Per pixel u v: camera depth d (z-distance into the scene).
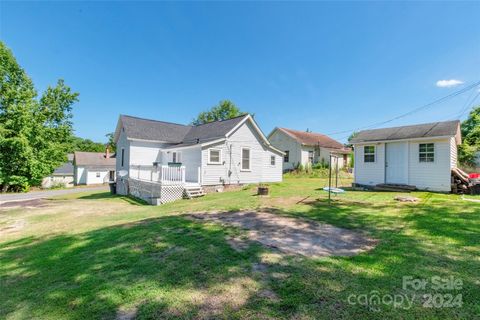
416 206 7.43
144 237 5.04
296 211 7.09
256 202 9.08
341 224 5.54
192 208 8.66
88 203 12.59
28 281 3.46
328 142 30.31
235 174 16.00
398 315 2.19
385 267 3.20
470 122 21.91
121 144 19.20
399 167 12.34
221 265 3.47
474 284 2.71
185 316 2.34
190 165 15.18
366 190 12.53
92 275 3.44
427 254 3.60
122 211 9.63
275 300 2.52
